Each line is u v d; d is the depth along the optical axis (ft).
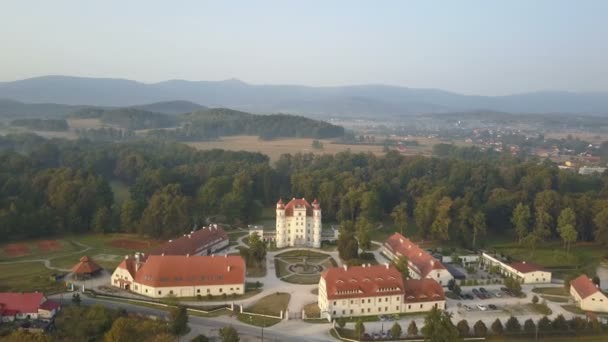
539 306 533.96
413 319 495.82
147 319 446.19
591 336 458.91
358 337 443.73
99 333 417.69
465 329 451.94
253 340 434.71
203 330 451.12
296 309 511.40
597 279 600.39
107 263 643.86
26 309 457.27
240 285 550.36
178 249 636.07
